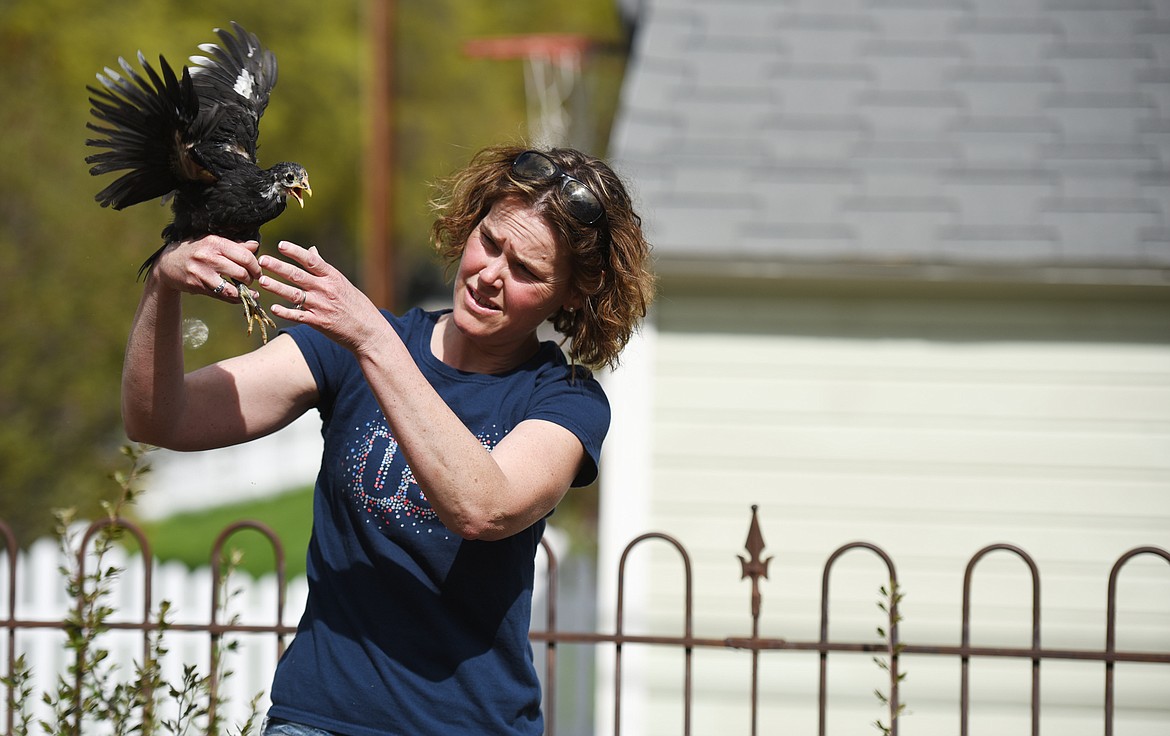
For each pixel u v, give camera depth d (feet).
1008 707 72.08
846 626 72.95
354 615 28.78
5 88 134.10
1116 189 70.59
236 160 27.22
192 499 196.95
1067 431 73.05
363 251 308.60
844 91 76.38
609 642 44.52
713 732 72.59
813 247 68.80
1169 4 79.25
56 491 118.73
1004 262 68.23
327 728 28.55
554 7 334.24
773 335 74.33
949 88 76.18
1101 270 68.18
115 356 123.54
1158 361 72.74
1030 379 73.36
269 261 25.55
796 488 73.72
